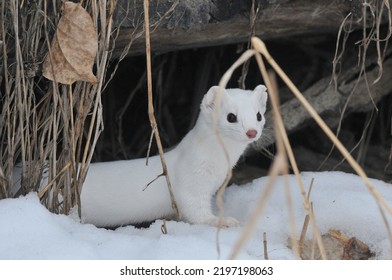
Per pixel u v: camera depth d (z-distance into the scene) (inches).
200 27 310.5
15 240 230.5
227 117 282.5
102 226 307.1
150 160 306.8
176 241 238.2
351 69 373.7
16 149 284.5
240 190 323.6
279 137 175.5
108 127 418.6
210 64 412.8
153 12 288.8
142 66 417.1
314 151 412.5
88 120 376.2
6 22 263.1
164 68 425.4
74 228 253.8
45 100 267.7
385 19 334.3
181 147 307.1
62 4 254.4
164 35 314.7
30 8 262.5
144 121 429.4
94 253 227.1
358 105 372.2
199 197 298.2
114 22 285.3
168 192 301.9
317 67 414.6
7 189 265.0
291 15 321.4
